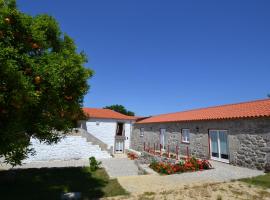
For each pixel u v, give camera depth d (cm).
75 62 770
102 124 2978
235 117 1367
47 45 791
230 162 1405
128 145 3086
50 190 944
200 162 1312
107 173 1352
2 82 509
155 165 1445
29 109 663
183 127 1955
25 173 1328
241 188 830
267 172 1126
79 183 1063
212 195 763
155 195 785
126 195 803
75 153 2112
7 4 669
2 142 552
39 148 1997
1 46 531
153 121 2541
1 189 964
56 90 655
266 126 1186
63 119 827
